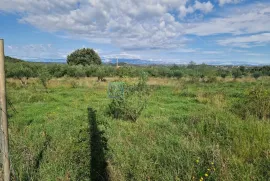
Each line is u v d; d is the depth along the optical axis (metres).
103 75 28.05
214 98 12.20
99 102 11.52
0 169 2.94
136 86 8.42
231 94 14.24
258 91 7.96
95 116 7.75
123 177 3.58
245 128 5.45
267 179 3.35
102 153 4.27
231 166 3.70
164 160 4.02
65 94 14.93
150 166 3.84
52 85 20.33
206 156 4.00
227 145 4.68
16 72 24.14
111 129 6.18
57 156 4.14
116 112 8.16
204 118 6.60
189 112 9.15
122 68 34.44
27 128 6.28
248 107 7.71
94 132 5.22
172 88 19.25
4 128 2.50
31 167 3.63
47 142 4.84
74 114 8.42
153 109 9.81
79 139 4.73
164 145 4.77
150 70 38.31
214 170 3.38
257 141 4.45
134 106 7.89
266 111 7.13
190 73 39.75
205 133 5.57
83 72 33.44
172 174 3.56
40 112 9.14
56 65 34.72
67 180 3.44
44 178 3.47
